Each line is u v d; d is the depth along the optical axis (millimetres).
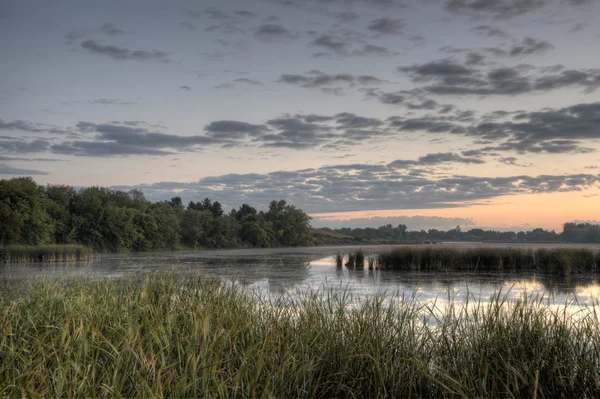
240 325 5895
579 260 27766
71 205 70125
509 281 21922
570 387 4953
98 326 6043
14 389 4148
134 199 86750
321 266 32562
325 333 5938
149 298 7570
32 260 39000
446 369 5355
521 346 5352
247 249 91750
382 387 5043
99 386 4230
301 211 133125
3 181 54375
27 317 6512
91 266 30875
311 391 4859
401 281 21375
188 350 4762
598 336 5477
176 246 85688
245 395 4316
